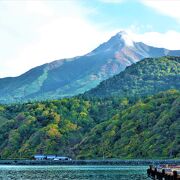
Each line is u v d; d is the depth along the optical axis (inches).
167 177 3656.5
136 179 5487.2
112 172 7731.3
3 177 6240.2
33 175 6860.2
